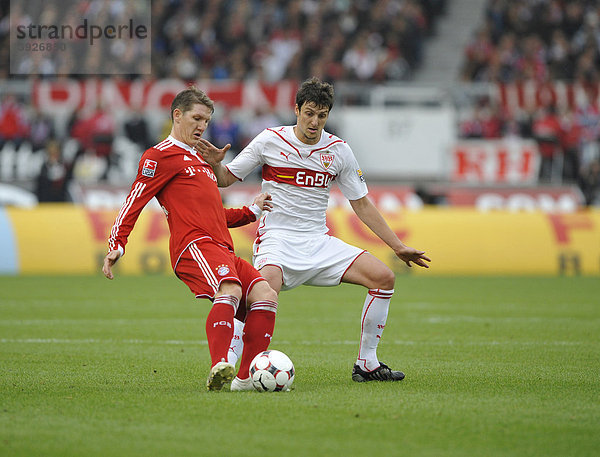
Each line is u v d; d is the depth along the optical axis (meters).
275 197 23.45
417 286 57.62
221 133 82.00
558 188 80.31
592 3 104.31
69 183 77.56
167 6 101.75
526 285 58.44
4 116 81.88
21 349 28.92
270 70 97.56
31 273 64.19
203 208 21.16
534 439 15.77
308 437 15.76
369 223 23.91
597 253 68.94
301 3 102.50
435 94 84.44
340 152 23.39
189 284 21.05
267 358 20.72
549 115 85.25
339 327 36.75
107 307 43.69
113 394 20.06
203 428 16.39
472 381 22.67
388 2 103.69
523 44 100.50
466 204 79.50
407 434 16.05
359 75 94.38
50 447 14.99
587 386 21.83
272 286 22.45
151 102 80.38
